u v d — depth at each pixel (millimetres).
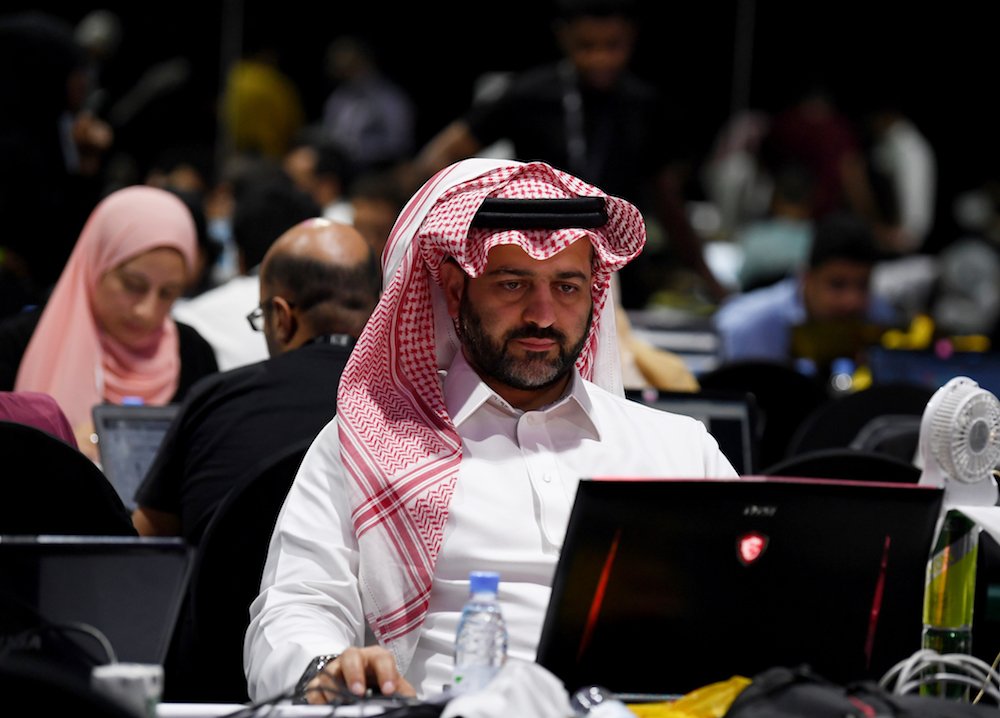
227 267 20531
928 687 6844
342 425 7695
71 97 19125
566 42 20125
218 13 32750
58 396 12961
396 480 7539
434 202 7766
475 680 6320
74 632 6199
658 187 21891
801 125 33312
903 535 6359
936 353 15867
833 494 6215
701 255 22672
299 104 34656
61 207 18969
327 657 6887
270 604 7395
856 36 39219
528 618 7410
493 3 39969
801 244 23969
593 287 8156
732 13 37625
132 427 11352
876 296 21766
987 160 39500
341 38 39750
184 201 14688
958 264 31109
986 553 8305
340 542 7570
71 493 8242
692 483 6066
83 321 13141
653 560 6117
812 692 5691
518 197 7746
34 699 4562
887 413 12953
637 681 6223
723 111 37656
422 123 40125
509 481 7699
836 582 6320
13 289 15445
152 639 6262
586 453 7895
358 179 18875
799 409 14852
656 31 37562
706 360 18766
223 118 28062
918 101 39969
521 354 7699
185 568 6344
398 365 7832
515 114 20109
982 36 39750
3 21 19031
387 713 5973
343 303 10727
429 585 7457
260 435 9922
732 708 5770
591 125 20078
